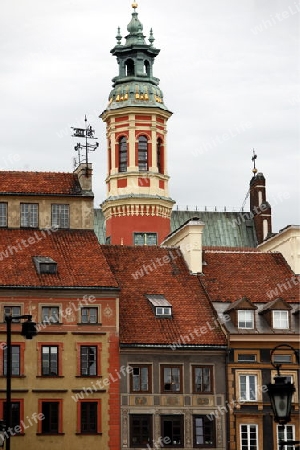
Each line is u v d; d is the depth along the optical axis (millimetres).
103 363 94625
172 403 95125
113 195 151750
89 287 95375
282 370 96688
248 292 102750
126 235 149875
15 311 94312
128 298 99875
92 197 102812
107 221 152875
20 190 101938
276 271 106250
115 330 95250
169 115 155250
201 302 100875
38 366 93625
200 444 94750
